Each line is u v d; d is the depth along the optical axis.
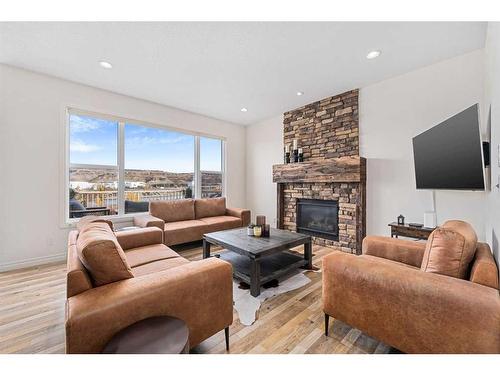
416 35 2.08
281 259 2.72
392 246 1.92
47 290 2.14
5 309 1.83
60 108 2.95
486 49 2.04
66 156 3.04
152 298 1.12
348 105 3.40
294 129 4.23
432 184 2.25
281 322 1.68
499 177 1.24
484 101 2.23
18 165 2.70
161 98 3.66
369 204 3.22
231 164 5.09
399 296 1.16
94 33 2.04
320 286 2.26
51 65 2.62
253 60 2.50
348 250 3.38
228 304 1.40
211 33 2.03
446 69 2.53
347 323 1.40
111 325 1.01
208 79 2.96
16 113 2.67
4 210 2.62
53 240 2.93
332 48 2.27
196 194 4.56
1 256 2.61
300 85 3.17
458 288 1.01
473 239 1.25
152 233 2.42
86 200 3.29
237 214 4.16
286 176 4.11
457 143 1.94
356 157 3.14
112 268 1.17
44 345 1.42
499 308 0.91
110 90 3.33
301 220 4.16
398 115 2.92
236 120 4.93
